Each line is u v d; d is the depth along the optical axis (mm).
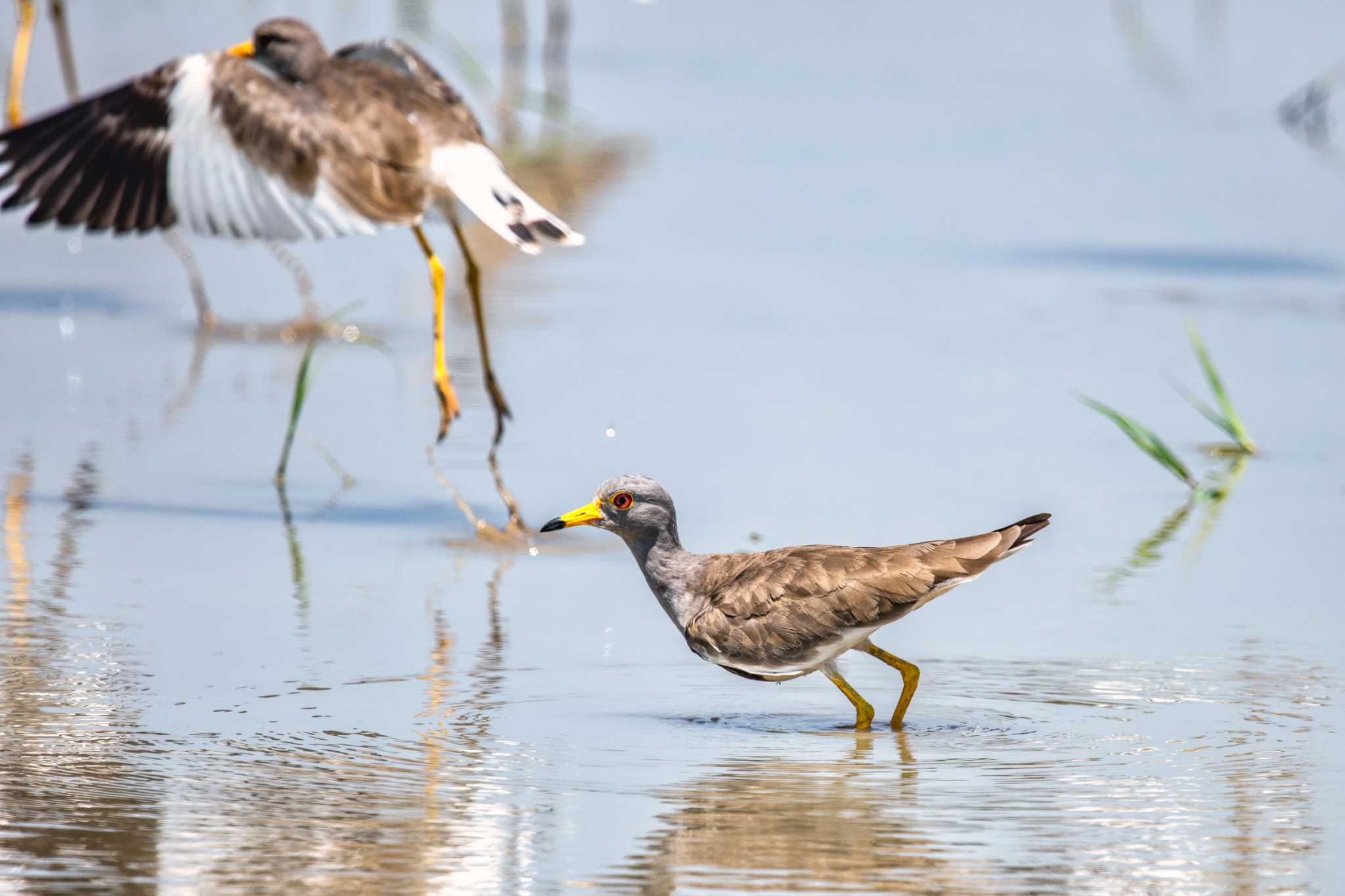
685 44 45656
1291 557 14570
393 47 14797
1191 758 10391
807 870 8789
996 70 43656
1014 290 24922
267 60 14727
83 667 11594
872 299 24297
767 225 28516
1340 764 10289
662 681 11836
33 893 8383
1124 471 17109
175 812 9352
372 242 26812
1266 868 8883
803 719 11180
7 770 9859
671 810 9523
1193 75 42875
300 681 11484
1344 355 21609
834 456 17281
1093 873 8805
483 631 12711
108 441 17422
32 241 26328
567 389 19547
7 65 32406
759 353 21281
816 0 53031
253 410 18703
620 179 31234
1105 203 30547
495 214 13641
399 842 9031
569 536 15359
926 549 11203
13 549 14141
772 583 11242
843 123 36938
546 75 40250
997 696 11547
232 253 26000
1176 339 22312
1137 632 12750
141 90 13203
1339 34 47625
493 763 10180
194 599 13156
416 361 20656
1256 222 29406
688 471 16672
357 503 15898
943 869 8828
